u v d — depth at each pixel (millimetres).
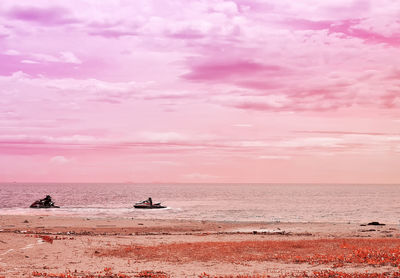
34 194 186750
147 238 35875
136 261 23016
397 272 18062
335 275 18000
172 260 23297
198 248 28094
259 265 21438
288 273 18875
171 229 48562
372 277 17281
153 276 18297
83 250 26828
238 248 27953
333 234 42500
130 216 71250
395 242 31938
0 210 83375
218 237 38156
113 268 20750
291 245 29719
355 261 21594
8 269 19797
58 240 31234
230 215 76562
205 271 19781
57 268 20531
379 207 107688
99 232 43375
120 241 32625
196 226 52594
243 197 180875
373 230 47562
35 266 21000
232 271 19781
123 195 193750
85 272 19406
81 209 89250
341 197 183875
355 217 74500
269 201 142000
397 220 68875
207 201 141500
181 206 108562
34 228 45875
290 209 96188
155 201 139250
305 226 53531
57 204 113688
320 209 97062
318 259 22703
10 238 29984
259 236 39656
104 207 99188
